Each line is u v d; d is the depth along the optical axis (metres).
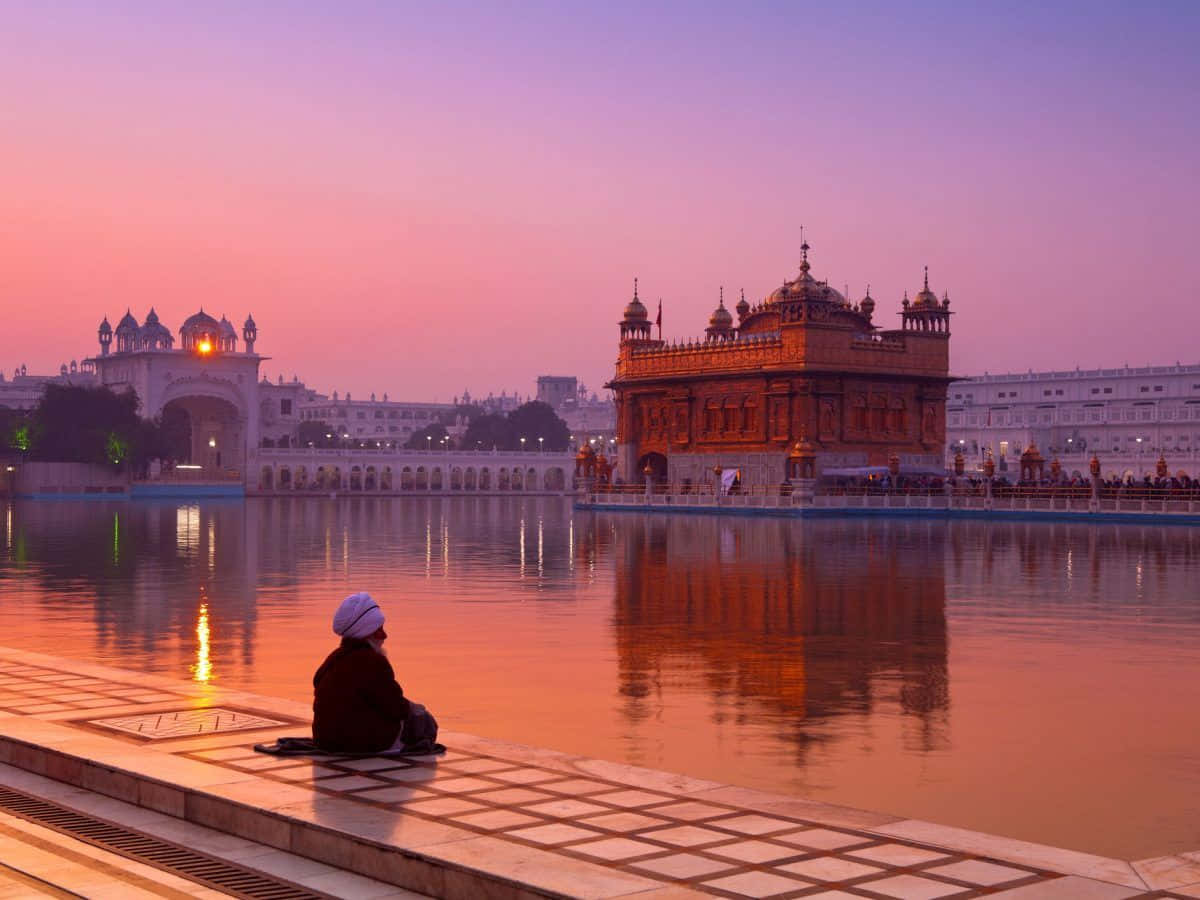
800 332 95.44
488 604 29.08
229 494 150.62
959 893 7.76
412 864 8.53
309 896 8.41
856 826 9.31
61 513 95.62
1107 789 12.20
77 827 10.05
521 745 12.05
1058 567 40.19
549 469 189.12
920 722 15.36
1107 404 171.50
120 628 24.02
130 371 156.38
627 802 9.96
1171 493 80.00
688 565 41.56
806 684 18.03
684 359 104.88
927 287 103.75
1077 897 7.67
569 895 7.66
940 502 85.88
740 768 12.98
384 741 11.52
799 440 94.44
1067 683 18.17
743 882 7.96
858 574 37.50
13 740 12.02
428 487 177.38
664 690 17.53
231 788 10.20
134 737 12.18
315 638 22.52
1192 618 26.22
